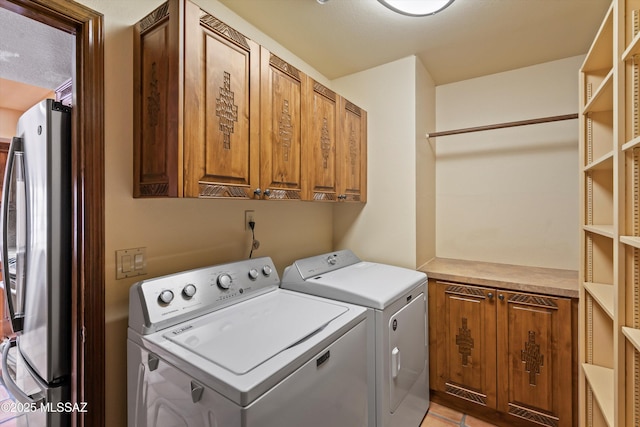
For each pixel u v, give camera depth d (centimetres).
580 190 150
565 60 225
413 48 212
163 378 101
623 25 100
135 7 131
